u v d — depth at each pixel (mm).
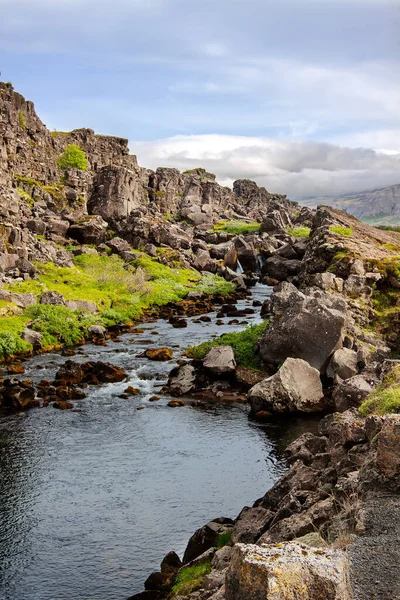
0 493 22109
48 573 17422
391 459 13797
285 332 34969
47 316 48531
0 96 80250
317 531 13438
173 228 97812
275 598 7887
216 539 17266
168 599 14656
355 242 57094
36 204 80000
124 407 31828
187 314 60625
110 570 17547
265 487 22484
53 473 23812
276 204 156750
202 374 35531
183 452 25906
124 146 120188
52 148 98375
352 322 38469
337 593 7965
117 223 92750
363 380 27781
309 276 54375
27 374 37719
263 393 30438
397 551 11281
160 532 19484
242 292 76250
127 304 60562
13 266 59531
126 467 24375
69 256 72938
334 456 17891
